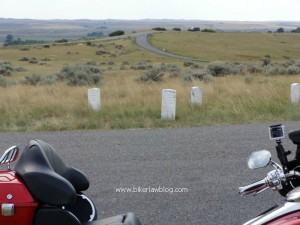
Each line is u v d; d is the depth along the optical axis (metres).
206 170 7.86
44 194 3.37
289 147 9.21
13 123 12.75
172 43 167.12
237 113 13.20
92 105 14.38
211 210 6.10
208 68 36.50
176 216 5.93
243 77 30.42
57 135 11.13
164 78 30.89
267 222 2.88
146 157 8.78
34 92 19.59
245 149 9.27
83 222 3.87
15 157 3.74
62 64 86.38
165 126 12.16
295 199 2.84
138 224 3.73
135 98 16.62
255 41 179.88
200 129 11.55
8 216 3.30
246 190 3.12
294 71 34.94
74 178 4.09
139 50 145.25
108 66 76.31
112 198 6.61
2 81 27.83
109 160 8.62
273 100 14.79
